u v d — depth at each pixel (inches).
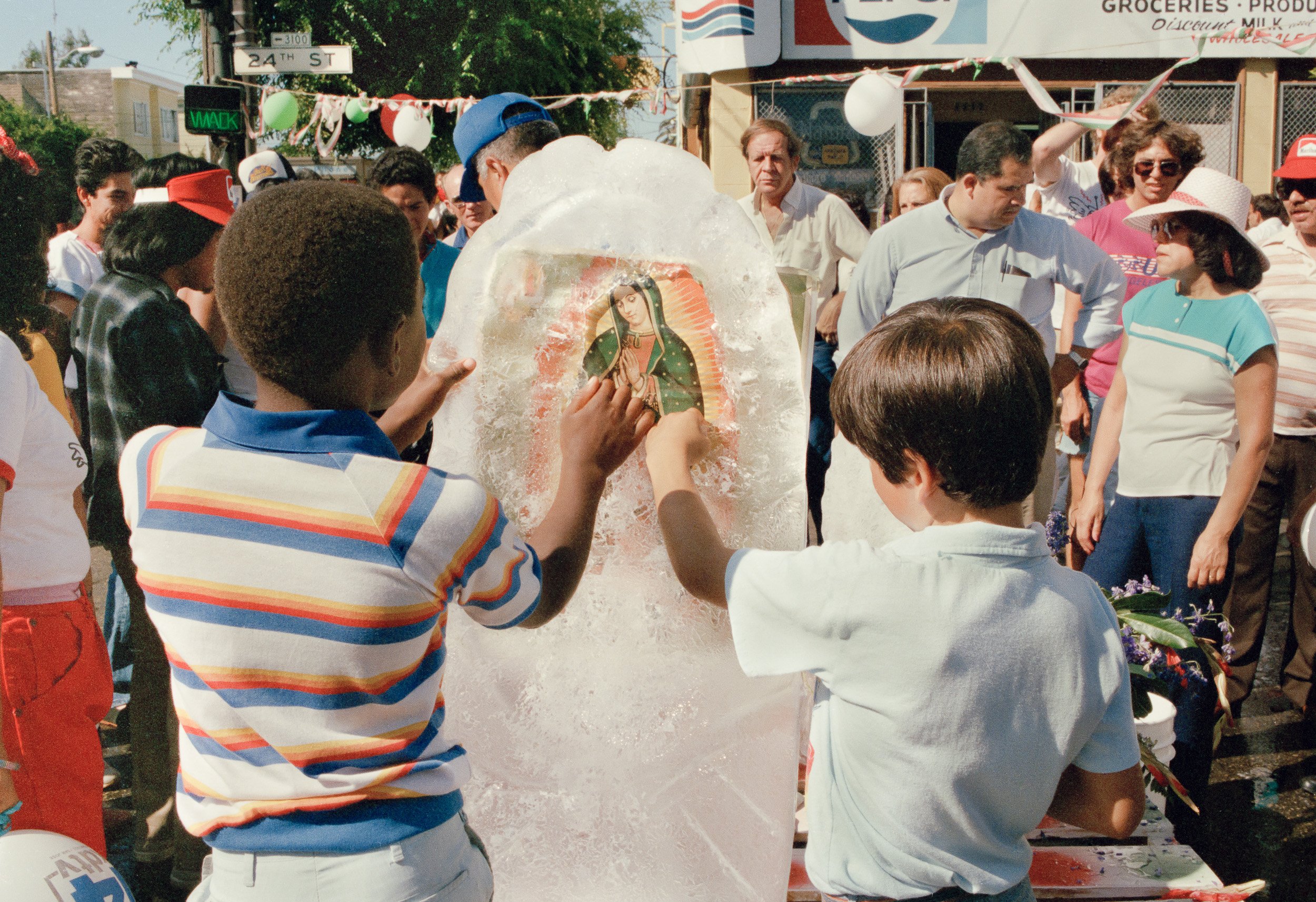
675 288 62.9
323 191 49.0
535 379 63.5
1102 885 77.3
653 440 60.4
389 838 46.6
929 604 48.9
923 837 50.1
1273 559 148.6
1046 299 130.7
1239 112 358.6
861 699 50.1
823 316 160.6
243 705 46.4
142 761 109.9
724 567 54.9
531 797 62.7
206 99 273.7
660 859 62.3
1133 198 175.3
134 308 100.0
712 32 346.0
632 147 64.6
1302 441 143.0
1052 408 51.6
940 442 49.1
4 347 74.2
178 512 47.3
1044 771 50.0
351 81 616.1
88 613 86.0
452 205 174.9
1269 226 155.6
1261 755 144.0
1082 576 53.4
